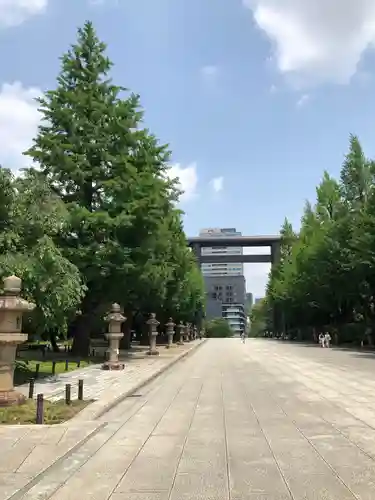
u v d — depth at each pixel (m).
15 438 7.70
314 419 9.80
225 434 8.43
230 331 131.88
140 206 25.58
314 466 6.41
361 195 46.62
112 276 25.55
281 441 7.87
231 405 11.74
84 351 27.59
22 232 14.98
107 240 24.56
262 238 89.44
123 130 26.92
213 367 23.75
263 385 15.97
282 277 74.19
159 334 57.91
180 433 8.55
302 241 62.59
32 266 14.22
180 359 29.86
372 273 40.41
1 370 10.38
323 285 50.38
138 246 26.27
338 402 12.12
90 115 26.72
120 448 7.45
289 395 13.48
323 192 54.62
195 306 66.50
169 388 15.39
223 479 5.88
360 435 8.29
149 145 31.08
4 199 14.35
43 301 14.89
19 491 5.34
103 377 17.48
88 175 25.55
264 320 121.19
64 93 26.45
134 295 29.56
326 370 21.55
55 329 22.03
